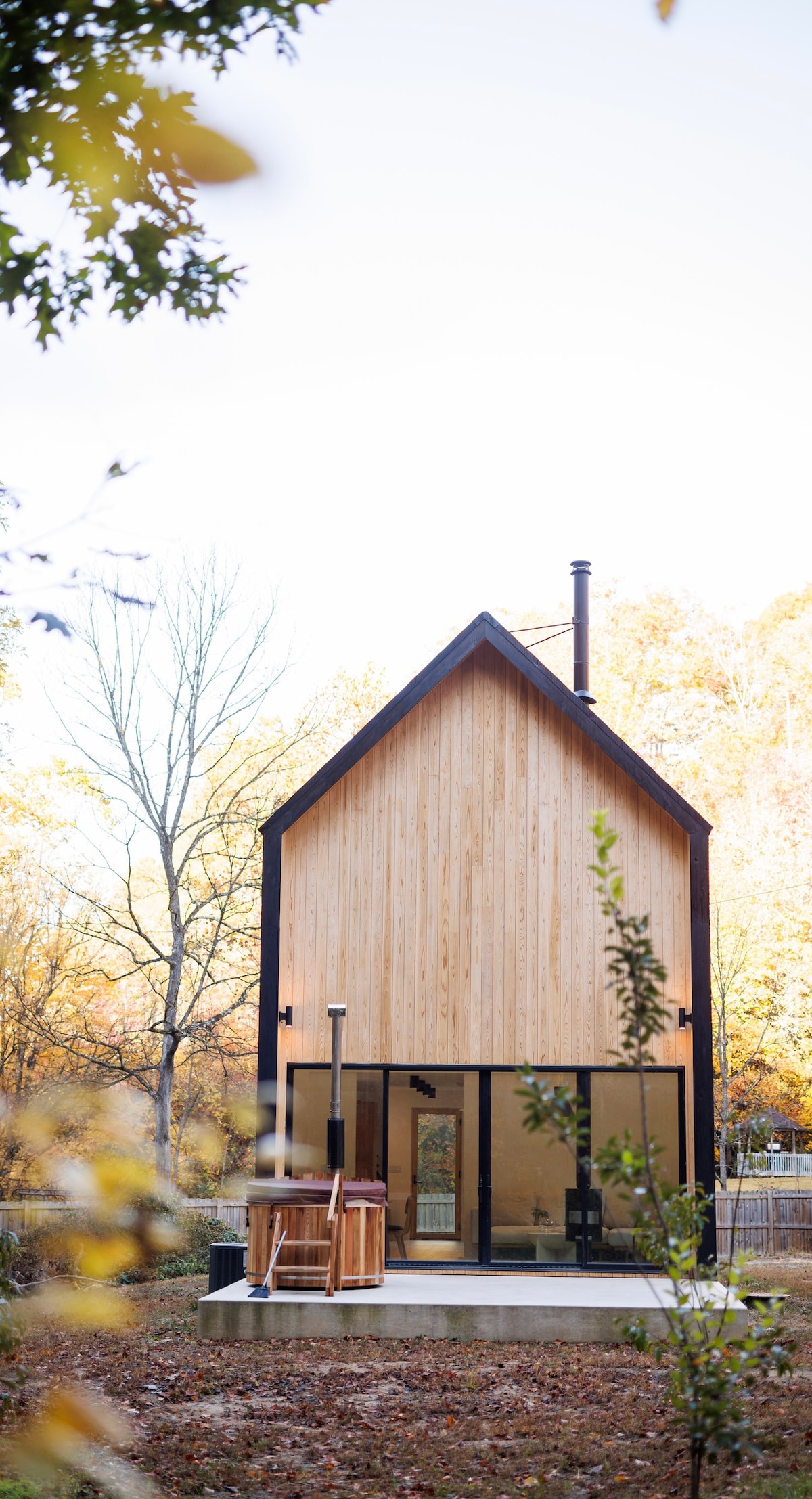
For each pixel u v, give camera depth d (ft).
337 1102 49.37
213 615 81.87
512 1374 39.06
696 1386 19.51
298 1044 56.65
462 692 59.52
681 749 159.84
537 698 59.36
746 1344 19.94
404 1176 55.36
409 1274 53.83
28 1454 4.40
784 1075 108.17
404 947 57.36
